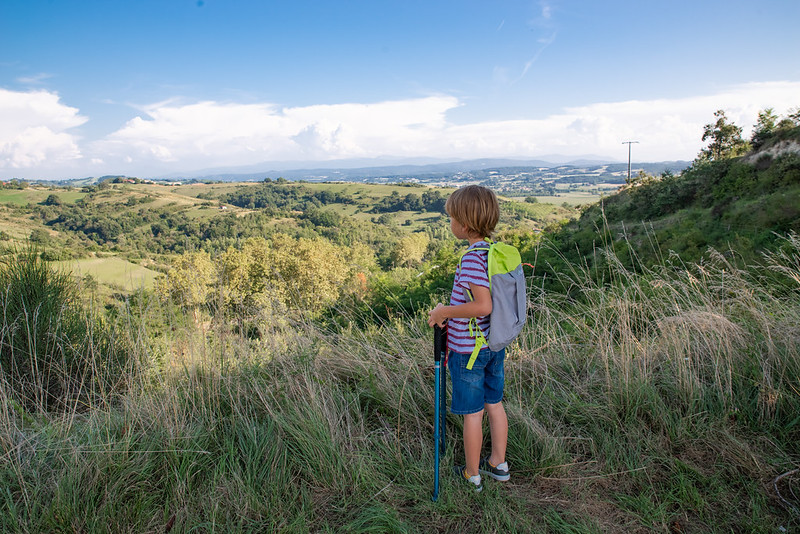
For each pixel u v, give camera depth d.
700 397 2.57
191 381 2.59
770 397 2.44
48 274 3.37
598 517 1.85
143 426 2.27
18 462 1.95
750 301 3.30
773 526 1.76
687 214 24.19
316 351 3.23
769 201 15.89
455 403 1.98
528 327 3.68
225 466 2.10
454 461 2.26
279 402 2.57
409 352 3.29
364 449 2.23
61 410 2.81
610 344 3.03
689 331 3.05
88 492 1.85
